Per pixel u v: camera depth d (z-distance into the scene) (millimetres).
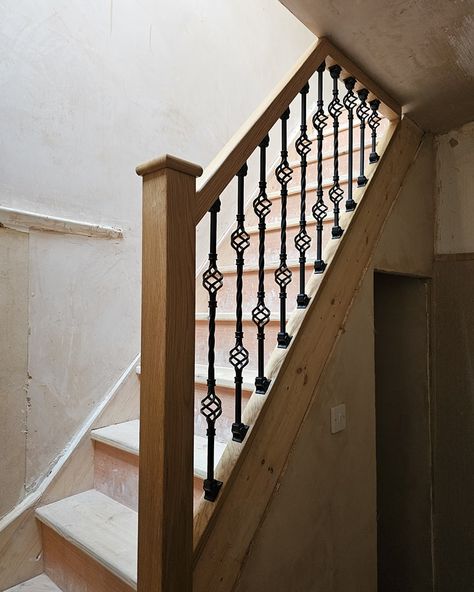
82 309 1867
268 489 1324
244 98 2828
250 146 1269
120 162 2059
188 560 1021
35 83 1744
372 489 1898
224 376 1710
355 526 1776
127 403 1992
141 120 2168
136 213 2119
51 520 1547
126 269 2057
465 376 2422
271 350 1734
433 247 2559
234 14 2785
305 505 1487
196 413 1760
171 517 982
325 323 1622
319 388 1582
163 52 2303
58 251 1789
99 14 1995
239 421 1265
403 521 2592
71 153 1860
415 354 2584
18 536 1576
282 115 1445
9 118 1660
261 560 1282
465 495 2404
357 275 1824
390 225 2092
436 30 1589
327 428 1617
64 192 1829
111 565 1270
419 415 2559
